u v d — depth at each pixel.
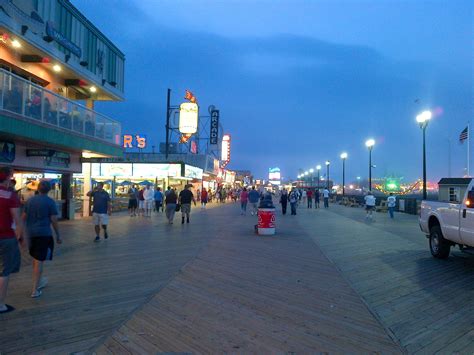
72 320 5.62
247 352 4.66
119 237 14.48
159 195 27.81
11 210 5.89
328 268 9.35
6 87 12.66
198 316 5.86
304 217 25.83
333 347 4.85
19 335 5.07
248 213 28.02
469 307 6.52
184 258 10.36
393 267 9.66
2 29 13.55
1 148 14.18
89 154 20.97
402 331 5.44
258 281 8.00
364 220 23.88
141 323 5.53
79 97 23.19
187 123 45.03
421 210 11.85
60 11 17.30
